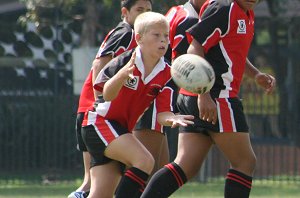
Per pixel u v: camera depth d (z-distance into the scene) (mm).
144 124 25453
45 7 61219
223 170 54531
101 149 22344
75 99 53625
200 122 23328
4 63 66625
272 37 67000
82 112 25562
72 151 53562
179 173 23328
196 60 21859
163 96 22562
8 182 52969
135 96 22250
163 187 23156
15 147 53656
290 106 54500
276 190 47219
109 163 22531
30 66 65812
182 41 24562
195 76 21672
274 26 67250
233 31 23031
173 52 24891
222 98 23016
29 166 53719
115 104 22219
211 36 22844
